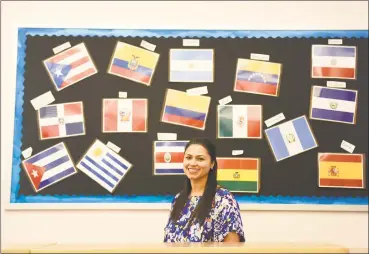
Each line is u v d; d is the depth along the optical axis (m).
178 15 2.75
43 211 2.58
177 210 1.87
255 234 2.56
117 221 2.58
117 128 2.64
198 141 1.93
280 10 2.75
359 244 2.55
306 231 2.57
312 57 2.69
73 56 2.70
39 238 2.56
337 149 2.62
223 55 2.70
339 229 2.56
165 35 2.72
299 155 2.62
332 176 2.60
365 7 2.75
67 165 2.61
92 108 2.66
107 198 2.59
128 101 2.67
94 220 2.58
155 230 2.57
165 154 2.62
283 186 2.59
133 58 2.70
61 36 2.72
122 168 2.61
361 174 2.60
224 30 2.72
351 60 2.69
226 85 2.68
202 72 2.69
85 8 2.75
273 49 2.71
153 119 2.65
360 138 2.63
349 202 2.58
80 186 2.60
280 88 2.67
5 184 2.59
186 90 2.67
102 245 1.22
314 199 2.58
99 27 2.73
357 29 2.72
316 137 2.63
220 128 2.64
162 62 2.70
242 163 2.61
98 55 2.71
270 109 2.65
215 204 1.79
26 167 2.61
